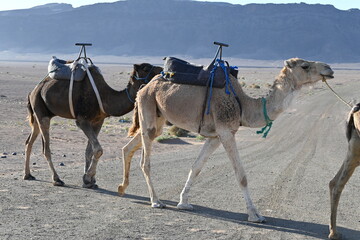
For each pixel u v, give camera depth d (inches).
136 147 669.9
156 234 504.7
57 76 737.6
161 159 1072.8
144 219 562.6
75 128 1647.4
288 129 1845.5
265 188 779.4
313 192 757.3
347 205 677.3
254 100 587.5
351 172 515.8
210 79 590.2
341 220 596.4
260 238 507.8
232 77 599.2
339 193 518.6
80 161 1006.4
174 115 614.5
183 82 605.6
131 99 730.2
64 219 547.8
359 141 504.1
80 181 780.0
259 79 7347.4
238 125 585.9
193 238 496.7
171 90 615.5
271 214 612.7
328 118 2289.6
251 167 999.0
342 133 1740.9
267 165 1031.0
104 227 522.0
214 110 582.2
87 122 733.9
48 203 620.7
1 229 500.7
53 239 475.2
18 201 622.5
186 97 601.9
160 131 660.7
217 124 581.3
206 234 513.0
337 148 1364.4
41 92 750.5
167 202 659.4
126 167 674.8
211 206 645.3
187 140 1502.2
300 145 1412.4
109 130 1648.6
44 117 754.8
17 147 1148.5
